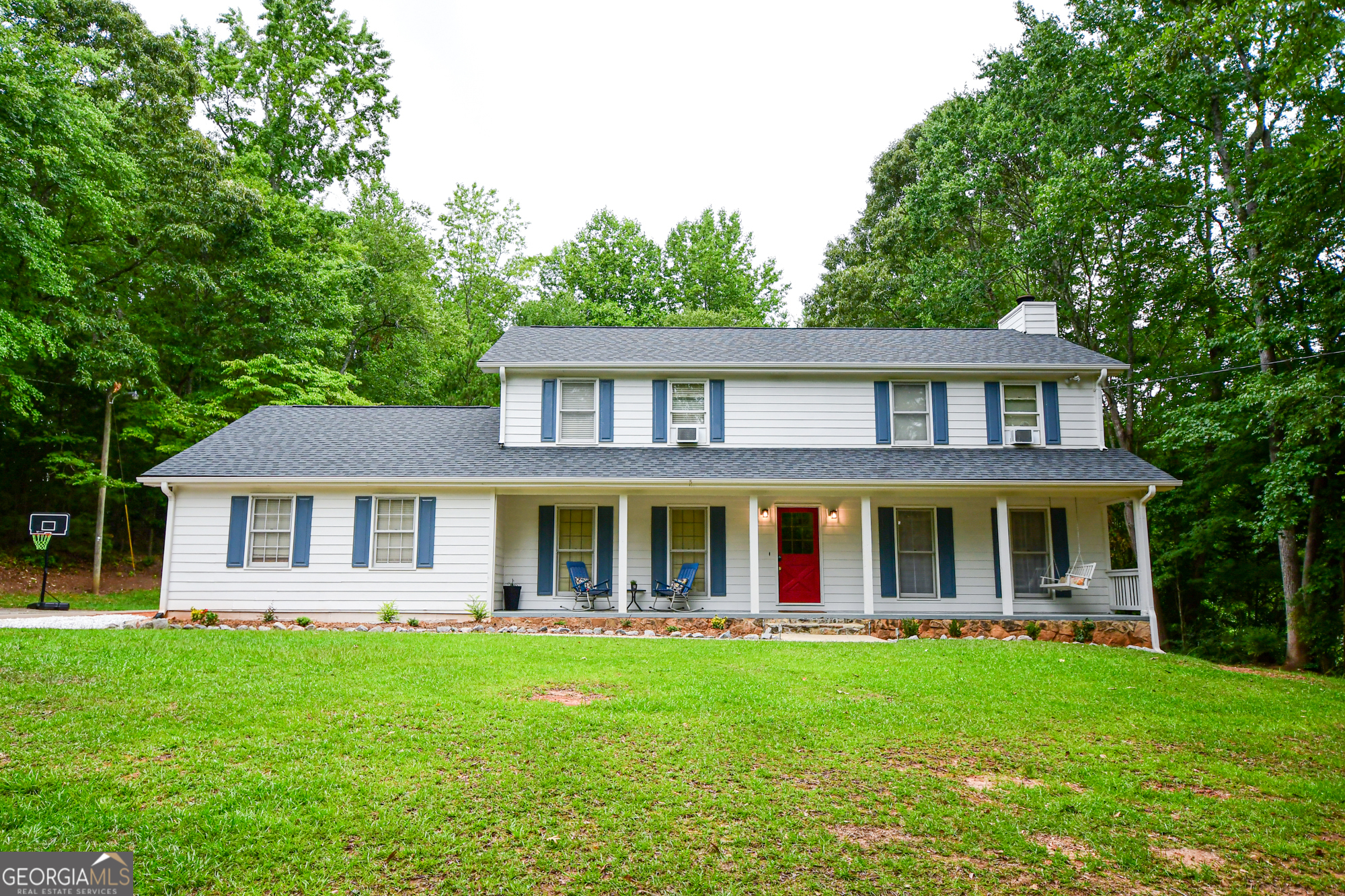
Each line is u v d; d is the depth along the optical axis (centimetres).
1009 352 1698
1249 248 1645
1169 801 590
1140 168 1834
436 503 1498
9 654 872
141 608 1858
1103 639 1405
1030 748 697
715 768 605
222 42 3014
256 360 2233
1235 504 1819
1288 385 1407
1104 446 1617
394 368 3034
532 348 1723
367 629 1380
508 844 473
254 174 2702
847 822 522
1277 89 1430
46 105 1773
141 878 416
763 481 1447
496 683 845
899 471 1492
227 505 1485
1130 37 1788
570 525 1599
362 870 437
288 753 595
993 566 1572
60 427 2331
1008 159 2402
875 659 1062
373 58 3309
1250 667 1592
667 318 3678
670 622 1416
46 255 1777
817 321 4047
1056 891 450
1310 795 626
